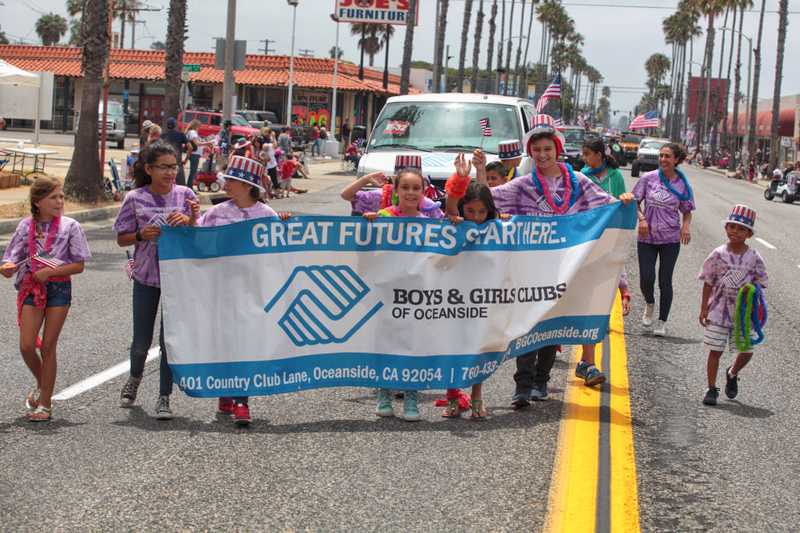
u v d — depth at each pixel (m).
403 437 7.03
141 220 7.34
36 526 5.28
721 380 9.20
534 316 7.73
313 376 7.36
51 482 5.94
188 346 7.18
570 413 7.80
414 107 14.89
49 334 7.16
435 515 5.57
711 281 8.33
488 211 7.58
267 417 7.46
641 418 7.80
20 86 28.66
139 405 7.72
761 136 98.12
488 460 6.55
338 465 6.37
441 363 7.45
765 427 7.68
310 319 7.32
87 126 23.28
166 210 7.38
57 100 67.88
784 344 11.22
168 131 25.48
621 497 5.95
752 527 5.60
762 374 9.58
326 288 7.32
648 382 9.00
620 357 10.01
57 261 7.11
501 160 9.02
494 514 5.61
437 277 7.42
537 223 7.71
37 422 7.17
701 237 24.38
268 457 6.50
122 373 8.70
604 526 5.48
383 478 6.15
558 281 7.80
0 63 29.38
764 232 27.36
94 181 23.42
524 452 6.75
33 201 7.12
